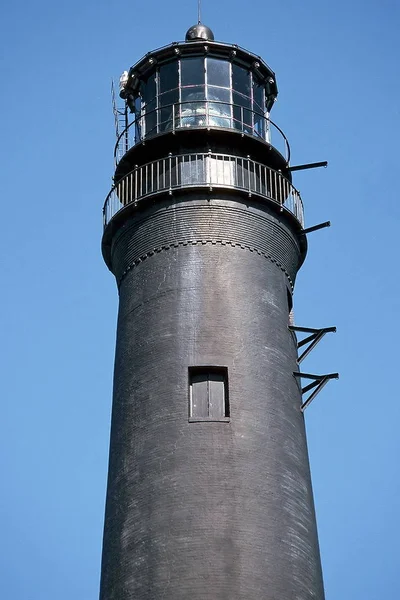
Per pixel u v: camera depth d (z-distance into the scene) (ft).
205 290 166.09
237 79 187.01
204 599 142.10
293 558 149.07
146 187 176.55
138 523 150.71
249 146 180.34
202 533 146.92
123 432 160.25
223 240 169.99
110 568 151.23
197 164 175.52
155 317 165.89
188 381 159.33
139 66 187.73
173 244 170.30
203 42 184.75
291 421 161.79
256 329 165.07
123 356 167.32
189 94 183.42
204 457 152.56
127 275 174.29
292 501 153.89
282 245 176.14
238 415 156.66
